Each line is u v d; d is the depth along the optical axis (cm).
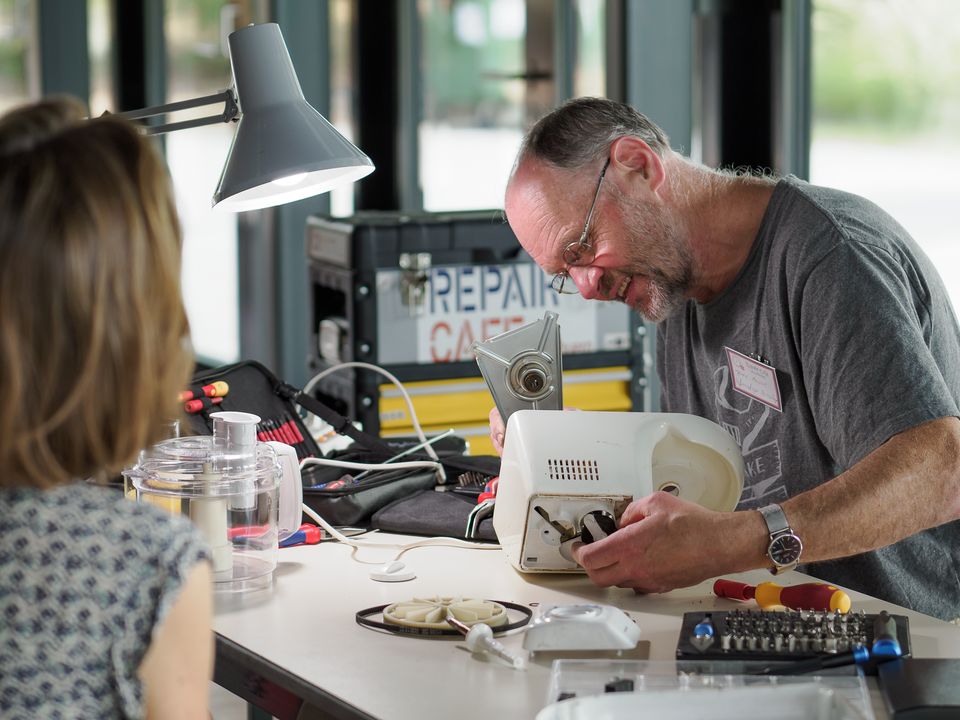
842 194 197
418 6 508
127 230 93
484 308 334
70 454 94
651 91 419
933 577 201
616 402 347
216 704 315
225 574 170
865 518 162
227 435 177
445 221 329
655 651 145
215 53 626
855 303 179
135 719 95
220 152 641
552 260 200
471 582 173
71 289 91
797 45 375
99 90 695
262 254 548
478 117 503
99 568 94
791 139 380
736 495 181
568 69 470
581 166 195
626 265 198
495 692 133
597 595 167
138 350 94
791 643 137
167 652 95
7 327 90
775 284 195
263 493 177
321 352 343
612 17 429
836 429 179
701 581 162
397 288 325
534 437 174
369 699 131
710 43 398
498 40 491
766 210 198
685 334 221
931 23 337
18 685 93
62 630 93
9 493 96
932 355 190
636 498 170
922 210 348
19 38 668
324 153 191
